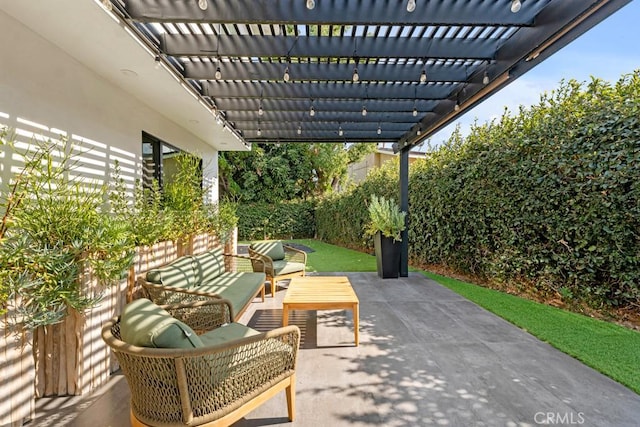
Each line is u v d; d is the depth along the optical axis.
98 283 2.38
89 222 2.23
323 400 2.14
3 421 1.79
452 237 5.83
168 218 3.66
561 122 3.72
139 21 2.36
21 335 1.89
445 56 3.02
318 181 15.55
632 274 3.11
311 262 7.89
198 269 3.69
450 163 5.76
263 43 3.00
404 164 6.15
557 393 2.17
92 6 2.12
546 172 3.89
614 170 3.15
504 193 4.58
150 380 1.55
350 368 2.56
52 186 2.62
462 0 2.46
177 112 4.55
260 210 14.12
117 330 1.85
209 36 2.95
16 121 2.33
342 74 3.53
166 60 3.07
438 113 4.50
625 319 3.32
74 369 2.24
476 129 5.26
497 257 4.84
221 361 1.65
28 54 2.41
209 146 6.96
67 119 2.83
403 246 6.06
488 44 3.03
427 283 5.49
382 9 2.45
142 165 4.18
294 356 1.99
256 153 14.26
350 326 3.50
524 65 2.81
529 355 2.73
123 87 3.60
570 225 3.64
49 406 2.11
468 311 3.97
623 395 2.13
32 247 1.92
